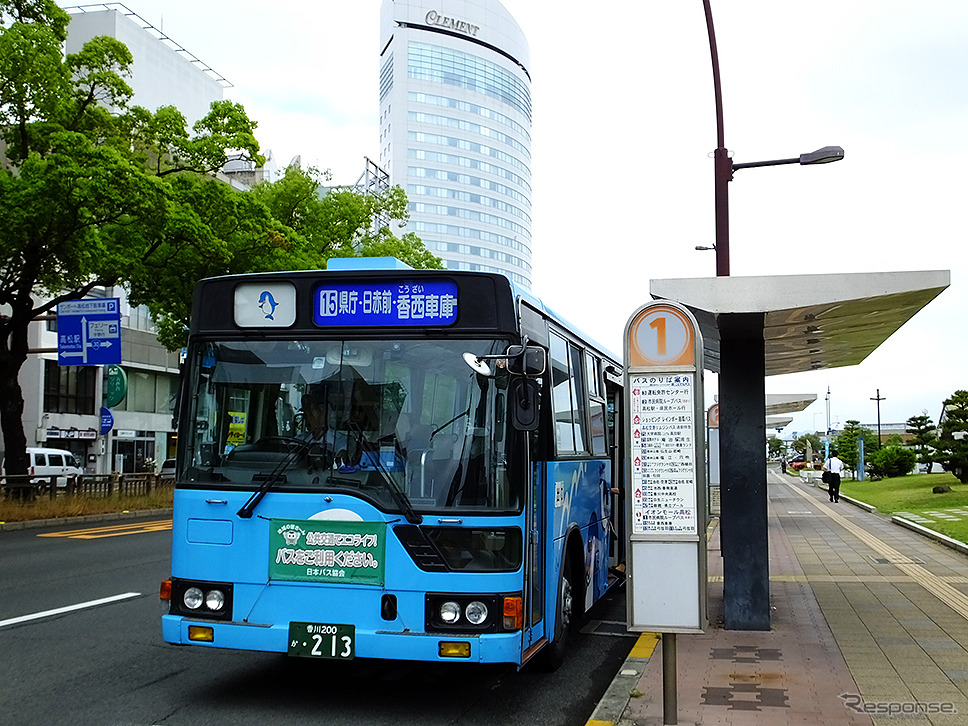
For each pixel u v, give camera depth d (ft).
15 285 75.87
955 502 99.30
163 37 184.34
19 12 72.13
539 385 20.83
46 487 81.82
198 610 20.84
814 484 201.05
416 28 425.28
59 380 138.31
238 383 21.54
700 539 18.63
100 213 69.36
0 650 27.27
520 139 467.52
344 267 22.77
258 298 21.85
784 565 48.78
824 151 44.34
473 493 19.99
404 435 20.48
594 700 22.86
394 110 418.72
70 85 75.36
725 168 41.11
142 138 83.97
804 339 33.71
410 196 415.23
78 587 39.40
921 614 32.63
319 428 20.84
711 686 22.24
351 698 22.53
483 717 21.16
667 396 19.02
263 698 22.34
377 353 21.04
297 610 20.24
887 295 25.13
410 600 19.71
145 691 22.85
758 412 30.30
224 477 21.09
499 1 453.17
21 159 75.31
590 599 30.60
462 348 20.79
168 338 105.19
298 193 112.06
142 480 98.53
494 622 19.45
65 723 20.07
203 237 75.36
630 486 18.99
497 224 446.60
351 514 20.12
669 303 19.16
